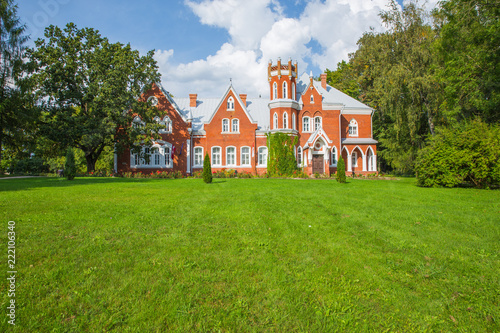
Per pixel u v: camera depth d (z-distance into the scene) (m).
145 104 30.09
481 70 22.45
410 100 31.58
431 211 10.12
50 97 28.16
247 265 5.31
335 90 39.66
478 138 18.25
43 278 4.64
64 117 27.53
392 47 33.38
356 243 6.66
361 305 4.22
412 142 34.25
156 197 12.25
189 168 33.19
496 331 3.70
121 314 3.87
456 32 23.75
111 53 28.98
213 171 33.44
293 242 6.62
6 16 25.73
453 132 20.80
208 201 11.36
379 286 4.73
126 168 32.38
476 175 17.64
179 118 33.47
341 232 7.46
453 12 24.23
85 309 3.94
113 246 6.04
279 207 10.38
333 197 13.03
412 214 9.59
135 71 29.45
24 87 26.08
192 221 8.11
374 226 8.07
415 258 5.86
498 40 20.72
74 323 3.65
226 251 5.96
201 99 39.28
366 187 18.08
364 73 47.66
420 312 4.10
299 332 3.64
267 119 36.56
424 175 19.56
